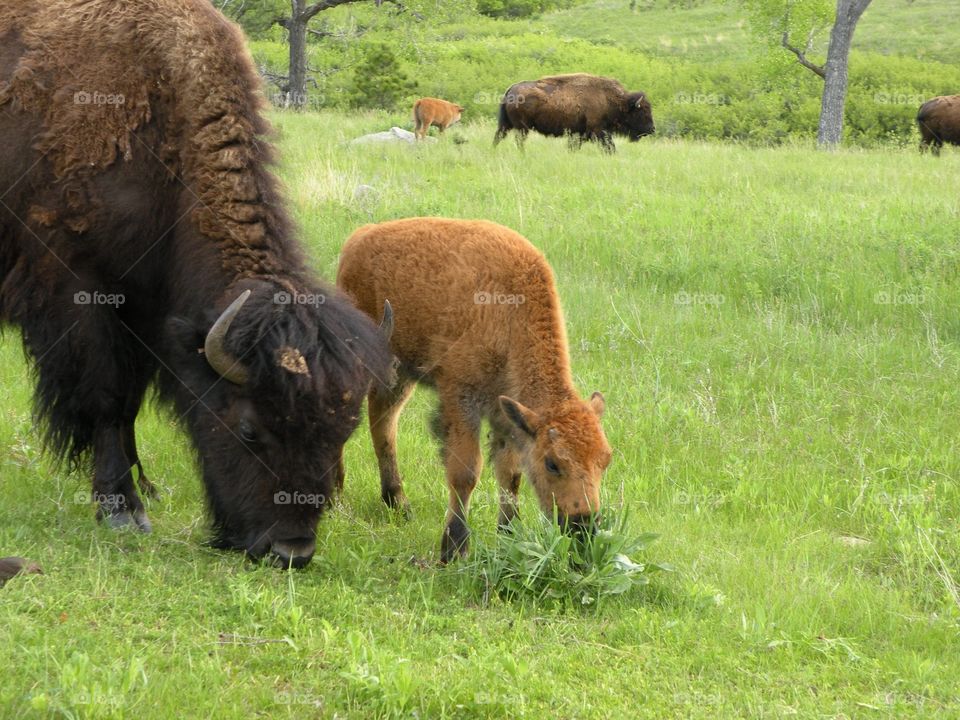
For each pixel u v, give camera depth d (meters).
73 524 5.49
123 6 5.71
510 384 5.62
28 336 5.68
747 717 4.20
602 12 51.28
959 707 4.39
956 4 47.06
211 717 3.68
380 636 4.52
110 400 5.65
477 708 3.94
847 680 4.61
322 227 11.36
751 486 6.86
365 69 28.42
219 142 5.45
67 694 3.60
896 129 32.19
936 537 6.13
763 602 5.27
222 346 4.67
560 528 5.17
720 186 15.65
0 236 5.68
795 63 30.88
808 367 9.03
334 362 4.75
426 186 13.93
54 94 5.57
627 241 12.00
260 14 30.22
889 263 11.41
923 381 8.85
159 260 5.61
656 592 5.30
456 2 27.31
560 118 21.17
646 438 7.56
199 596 4.63
